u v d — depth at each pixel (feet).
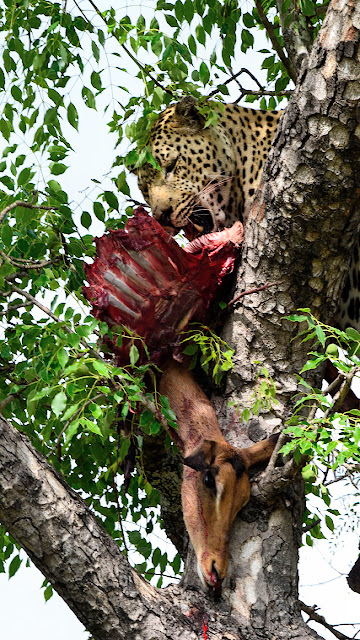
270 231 19.03
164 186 26.03
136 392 17.48
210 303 19.54
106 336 19.17
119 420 19.83
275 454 17.95
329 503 22.88
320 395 16.76
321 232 18.69
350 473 17.72
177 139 25.99
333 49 17.57
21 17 23.77
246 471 18.30
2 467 16.19
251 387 19.89
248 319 19.80
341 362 16.78
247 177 26.58
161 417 18.44
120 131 22.17
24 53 22.97
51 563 16.53
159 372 19.54
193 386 19.39
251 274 19.66
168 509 23.49
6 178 21.27
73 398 18.70
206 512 17.76
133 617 16.87
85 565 16.58
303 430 16.79
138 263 18.88
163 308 18.99
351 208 18.47
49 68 23.12
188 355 19.57
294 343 19.75
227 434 19.71
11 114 23.39
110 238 18.92
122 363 19.15
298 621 18.60
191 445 18.62
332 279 19.43
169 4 24.52
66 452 22.85
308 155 18.04
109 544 17.02
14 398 21.50
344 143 17.80
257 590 18.56
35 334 19.10
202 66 21.86
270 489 18.34
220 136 26.32
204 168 26.03
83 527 16.75
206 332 19.98
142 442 20.66
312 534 23.86
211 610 18.15
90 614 16.81
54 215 21.59
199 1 25.32
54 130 22.63
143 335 18.99
